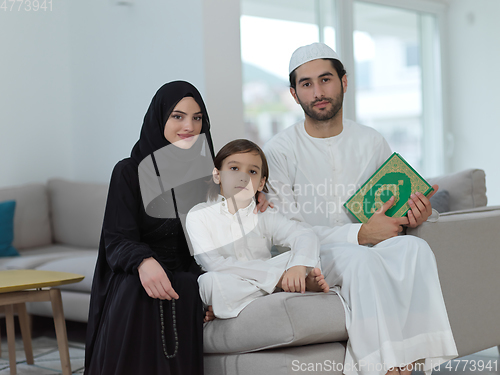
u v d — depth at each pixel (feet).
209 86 9.38
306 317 5.20
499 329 6.81
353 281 5.47
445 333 5.54
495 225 6.84
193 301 5.60
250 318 5.34
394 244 5.83
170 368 5.32
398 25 15.61
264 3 12.34
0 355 8.43
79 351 8.57
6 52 12.48
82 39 12.75
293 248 5.90
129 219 5.84
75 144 13.32
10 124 12.55
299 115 12.85
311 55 6.79
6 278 6.88
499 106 15.72
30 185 11.73
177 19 9.86
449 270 6.34
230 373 5.53
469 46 16.31
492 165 15.99
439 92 16.70
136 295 5.35
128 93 11.37
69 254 10.23
